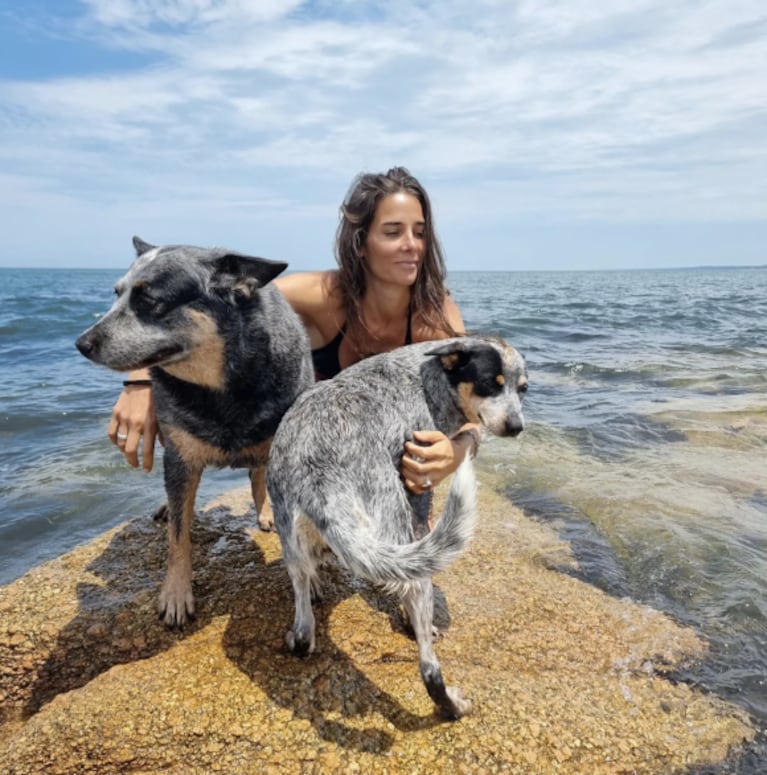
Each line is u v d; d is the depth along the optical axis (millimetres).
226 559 1361
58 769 930
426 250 1495
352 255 1469
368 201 1426
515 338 5062
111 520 1791
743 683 1123
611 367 3762
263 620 1152
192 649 1090
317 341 1577
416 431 1068
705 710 1054
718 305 8617
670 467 2105
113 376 3631
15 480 2049
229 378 1116
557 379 3537
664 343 4836
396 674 1044
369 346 1568
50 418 2736
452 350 1139
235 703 977
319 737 933
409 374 1128
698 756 966
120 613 1189
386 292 1499
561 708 1006
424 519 1101
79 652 1151
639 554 1529
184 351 1089
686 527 1664
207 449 1158
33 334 5113
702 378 3477
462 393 1164
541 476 2008
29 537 1701
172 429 1146
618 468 2105
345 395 1040
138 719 956
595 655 1161
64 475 2082
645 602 1347
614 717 1012
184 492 1174
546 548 1534
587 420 2656
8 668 1149
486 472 2043
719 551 1545
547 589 1341
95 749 933
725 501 1839
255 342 1124
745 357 4195
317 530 943
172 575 1174
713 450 2283
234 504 1676
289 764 900
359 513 913
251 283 1108
